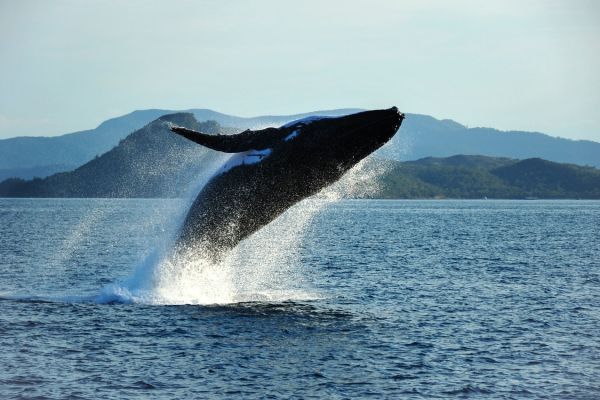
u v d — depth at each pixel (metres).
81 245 184.38
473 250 183.38
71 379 58.22
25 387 56.28
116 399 54.50
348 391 57.44
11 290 100.19
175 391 56.38
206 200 82.56
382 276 123.56
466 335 75.12
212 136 74.94
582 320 83.88
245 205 81.12
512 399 56.53
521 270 135.75
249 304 88.19
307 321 79.44
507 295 102.00
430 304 93.38
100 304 84.56
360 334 74.38
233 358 64.38
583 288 110.75
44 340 68.50
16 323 74.44
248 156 79.00
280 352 66.69
